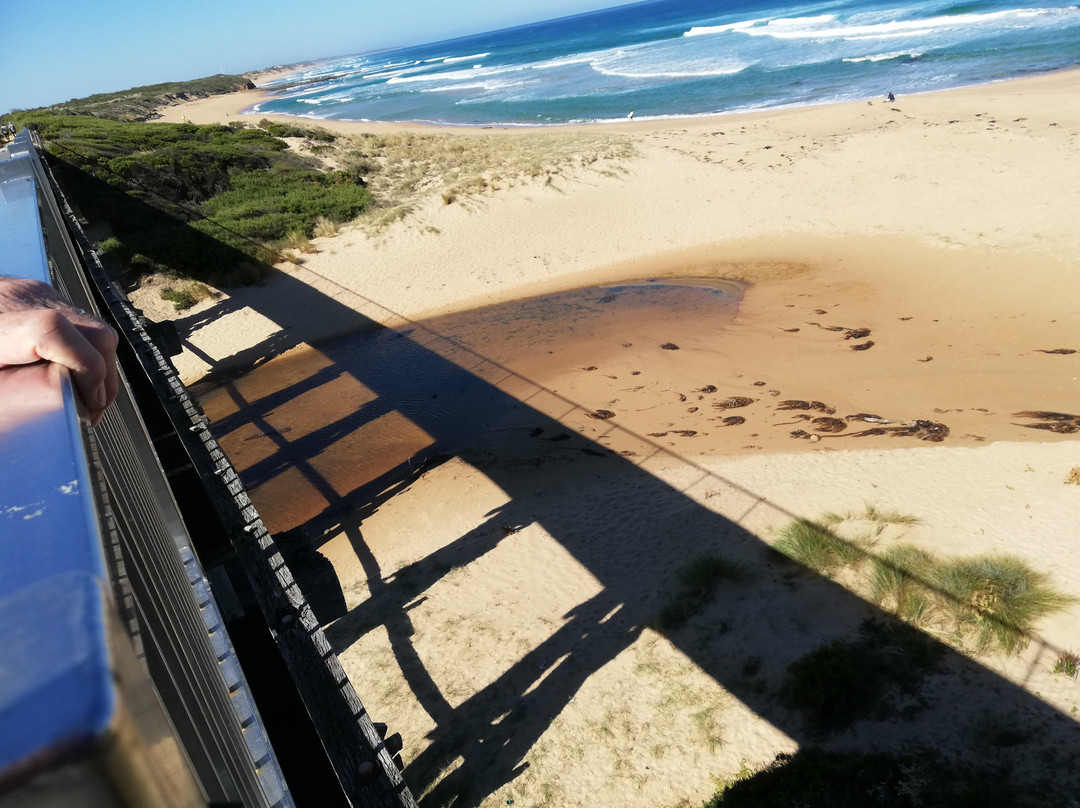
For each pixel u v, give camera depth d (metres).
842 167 27.92
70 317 1.05
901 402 14.31
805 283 20.58
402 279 24.52
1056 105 31.66
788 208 25.70
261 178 32.31
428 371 19.00
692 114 48.19
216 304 23.81
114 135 34.97
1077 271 18.08
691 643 9.19
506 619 10.17
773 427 14.08
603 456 13.95
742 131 34.97
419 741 8.74
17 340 0.92
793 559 10.09
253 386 19.72
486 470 14.08
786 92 49.66
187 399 5.55
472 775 8.22
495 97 75.81
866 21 75.38
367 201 29.83
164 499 3.42
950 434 12.93
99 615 0.34
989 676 7.98
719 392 15.80
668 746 8.04
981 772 7.02
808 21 84.44
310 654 3.74
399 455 15.35
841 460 12.53
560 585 10.59
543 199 28.34
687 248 24.30
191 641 1.74
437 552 11.86
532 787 7.94
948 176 25.41
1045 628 8.36
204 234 25.88
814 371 16.03
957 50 52.31
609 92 64.56
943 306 17.92
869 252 21.70
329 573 7.93
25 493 0.56
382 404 17.66
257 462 16.06
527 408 16.39
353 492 14.35
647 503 12.03
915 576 9.33
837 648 8.49
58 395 0.78
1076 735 7.16
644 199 27.77
